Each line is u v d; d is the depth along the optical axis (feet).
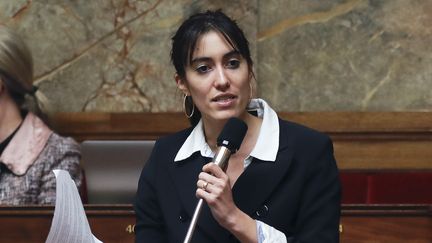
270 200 28.14
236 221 26.12
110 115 64.08
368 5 63.10
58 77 64.18
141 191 30.30
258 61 63.77
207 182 25.67
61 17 64.03
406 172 62.44
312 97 63.72
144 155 47.70
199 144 29.45
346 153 63.10
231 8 63.67
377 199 62.18
